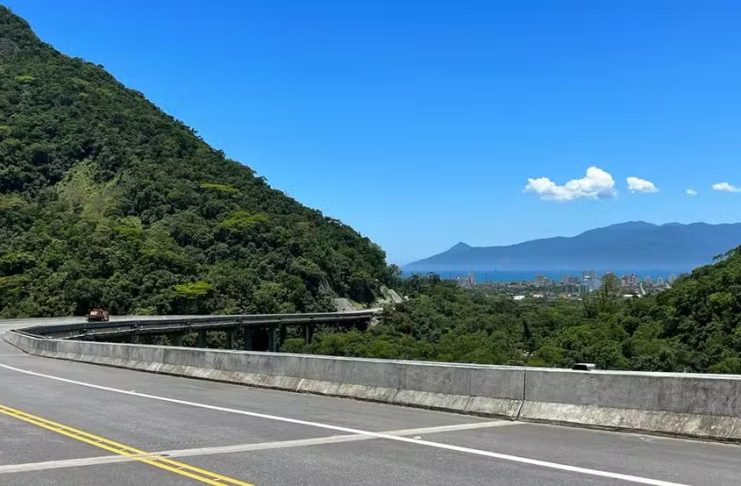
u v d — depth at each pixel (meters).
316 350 84.06
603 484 6.63
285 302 104.25
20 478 7.09
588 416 9.80
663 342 59.69
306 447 8.60
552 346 68.56
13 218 93.62
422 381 12.22
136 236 97.75
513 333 91.88
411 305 109.31
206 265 102.38
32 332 47.12
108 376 18.62
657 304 73.88
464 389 11.53
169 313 88.50
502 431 9.66
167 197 114.00
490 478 6.93
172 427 10.14
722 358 53.16
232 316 84.31
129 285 88.06
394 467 7.46
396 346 76.69
